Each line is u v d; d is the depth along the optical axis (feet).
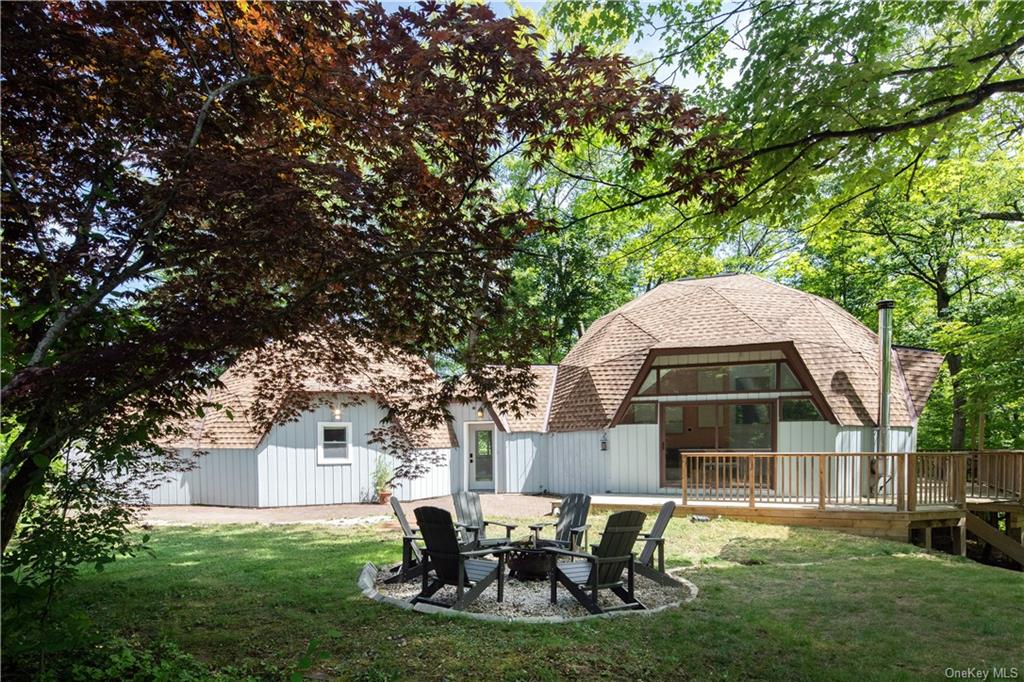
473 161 17.38
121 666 17.07
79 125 15.98
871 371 59.31
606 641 20.71
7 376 14.10
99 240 15.58
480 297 18.60
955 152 47.80
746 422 59.26
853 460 48.93
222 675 17.22
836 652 20.25
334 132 18.84
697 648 20.26
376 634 21.35
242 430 62.03
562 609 24.99
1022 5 19.61
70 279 15.85
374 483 65.36
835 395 56.90
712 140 18.43
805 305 64.64
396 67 16.85
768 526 46.19
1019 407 63.87
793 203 26.20
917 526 44.86
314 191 15.83
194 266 16.21
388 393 22.72
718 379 60.29
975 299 76.02
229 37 17.40
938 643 21.22
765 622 22.88
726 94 24.89
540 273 96.02
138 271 16.15
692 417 61.11
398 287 17.94
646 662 19.10
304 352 20.98
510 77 16.62
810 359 58.75
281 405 23.40
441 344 20.36
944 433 80.84
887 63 20.30
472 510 36.47
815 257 90.74
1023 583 29.76
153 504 63.26
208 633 21.57
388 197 16.80
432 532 24.93
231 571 31.19
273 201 14.34
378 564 33.58
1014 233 64.64
